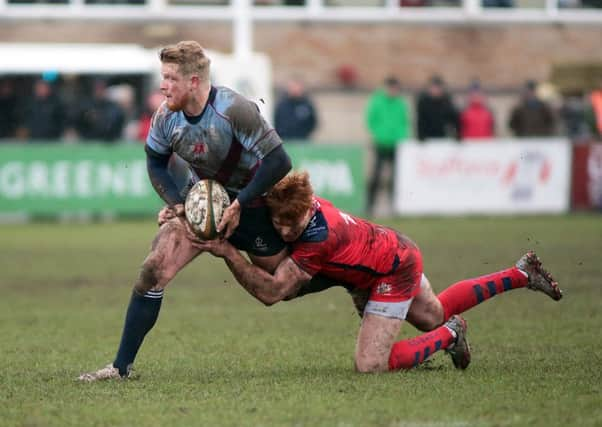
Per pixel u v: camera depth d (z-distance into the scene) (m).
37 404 21.86
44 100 75.00
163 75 22.59
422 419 20.11
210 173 23.72
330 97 102.06
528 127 82.25
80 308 38.12
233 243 24.17
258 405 21.47
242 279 23.70
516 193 77.19
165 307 38.72
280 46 101.44
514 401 21.72
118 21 99.19
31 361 27.75
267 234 23.88
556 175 77.56
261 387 23.47
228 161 23.33
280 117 77.31
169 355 28.59
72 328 33.69
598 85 87.75
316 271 24.12
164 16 99.38
